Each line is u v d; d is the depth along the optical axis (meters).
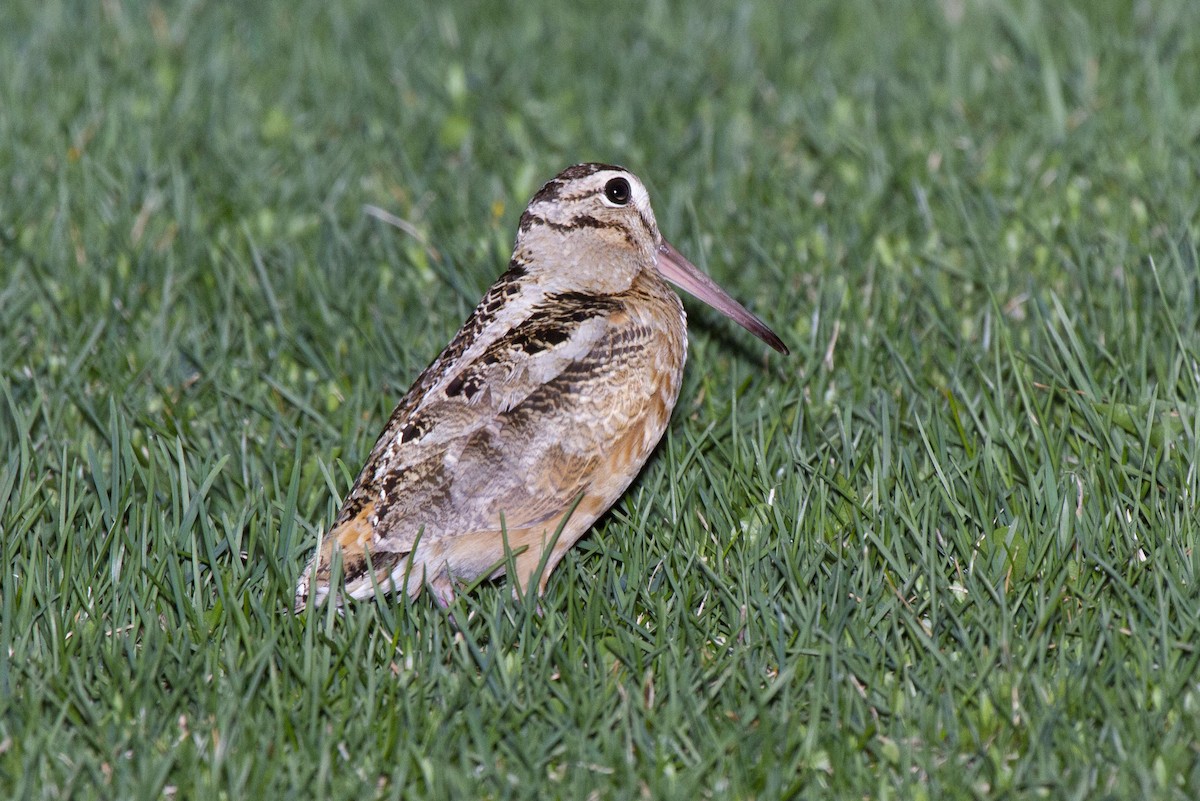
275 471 9.93
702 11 19.55
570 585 8.78
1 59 17.53
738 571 9.03
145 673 8.16
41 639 8.62
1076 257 12.59
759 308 12.29
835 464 10.10
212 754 7.77
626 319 9.31
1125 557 8.96
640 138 15.79
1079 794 7.35
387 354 11.77
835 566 8.90
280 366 11.54
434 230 13.84
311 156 15.41
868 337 11.60
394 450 8.88
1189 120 15.06
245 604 8.86
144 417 10.67
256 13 19.67
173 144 15.61
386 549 8.74
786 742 7.80
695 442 10.04
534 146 15.88
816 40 18.34
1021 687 8.09
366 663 8.34
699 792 7.71
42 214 14.11
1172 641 8.17
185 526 9.17
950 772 7.54
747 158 15.33
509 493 8.84
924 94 16.64
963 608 8.62
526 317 9.38
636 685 8.31
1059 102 15.45
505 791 7.60
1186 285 11.37
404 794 7.59
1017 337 11.59
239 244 13.62
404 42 18.67
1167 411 10.06
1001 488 9.54
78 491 9.77
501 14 19.77
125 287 12.60
